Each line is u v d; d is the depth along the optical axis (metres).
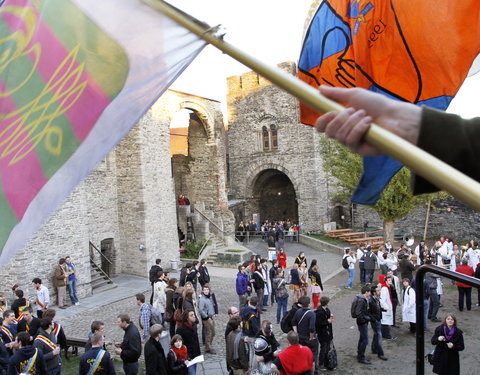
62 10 2.09
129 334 8.33
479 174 1.02
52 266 16.47
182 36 1.70
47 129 2.12
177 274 22.34
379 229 32.06
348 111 1.09
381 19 2.77
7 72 2.22
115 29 1.89
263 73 1.32
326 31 3.20
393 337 12.33
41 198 2.13
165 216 23.42
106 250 21.81
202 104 28.09
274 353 8.04
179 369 8.20
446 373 8.16
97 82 2.00
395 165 2.02
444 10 2.49
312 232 34.09
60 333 8.98
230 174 38.41
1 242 2.11
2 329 9.26
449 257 18.44
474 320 13.42
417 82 2.60
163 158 23.50
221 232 28.48
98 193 21.17
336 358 10.49
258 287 15.19
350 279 18.47
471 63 2.44
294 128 34.72
